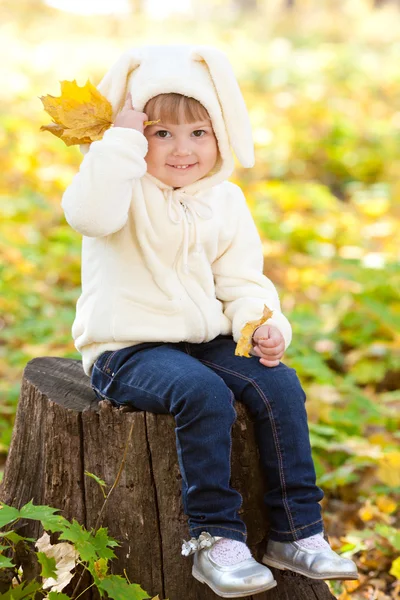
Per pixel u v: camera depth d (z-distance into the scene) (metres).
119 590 2.65
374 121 12.02
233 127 2.99
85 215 2.75
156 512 2.90
